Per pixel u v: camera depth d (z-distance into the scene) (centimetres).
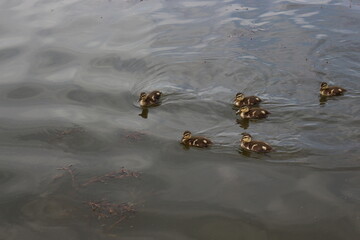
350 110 1235
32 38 1833
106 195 918
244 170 983
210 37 1836
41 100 1346
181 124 1209
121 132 1162
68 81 1472
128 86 1448
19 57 1650
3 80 1476
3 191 945
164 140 1120
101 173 990
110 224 839
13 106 1310
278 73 1503
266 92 1387
